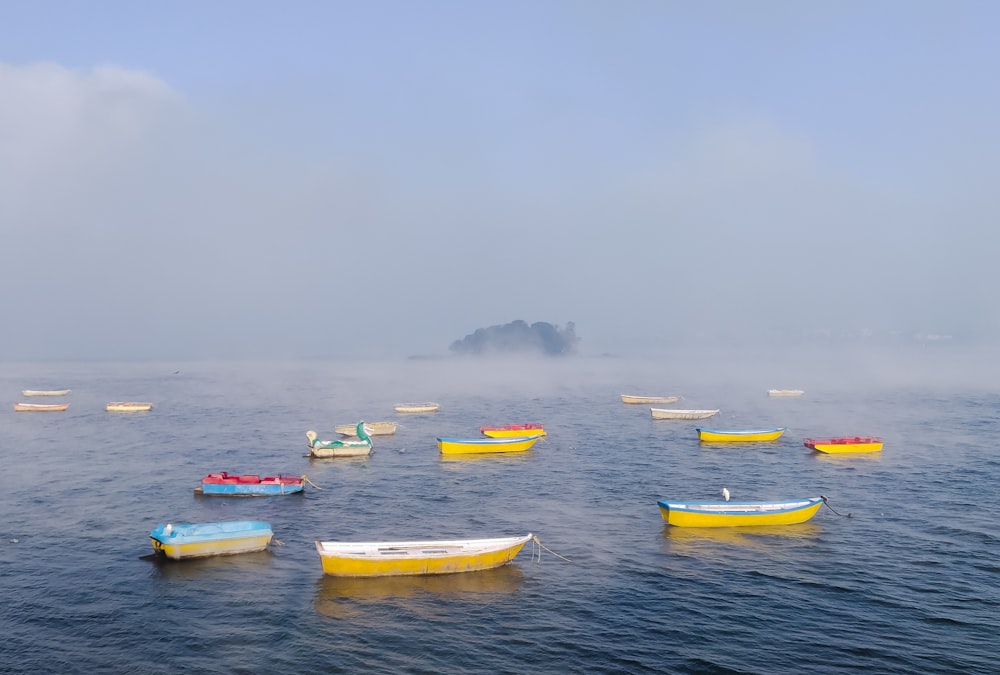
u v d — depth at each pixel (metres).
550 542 48.94
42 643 33.69
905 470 74.06
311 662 31.94
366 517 55.81
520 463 79.94
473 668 31.47
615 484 68.19
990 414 127.94
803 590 40.00
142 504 59.78
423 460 82.12
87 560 45.03
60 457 83.19
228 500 61.31
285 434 102.75
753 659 32.19
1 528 52.28
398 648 33.19
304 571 42.91
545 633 34.75
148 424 114.94
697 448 90.00
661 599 38.81
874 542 48.56
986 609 37.28
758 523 52.25
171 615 36.66
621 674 30.95
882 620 36.03
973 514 55.75
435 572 42.06
